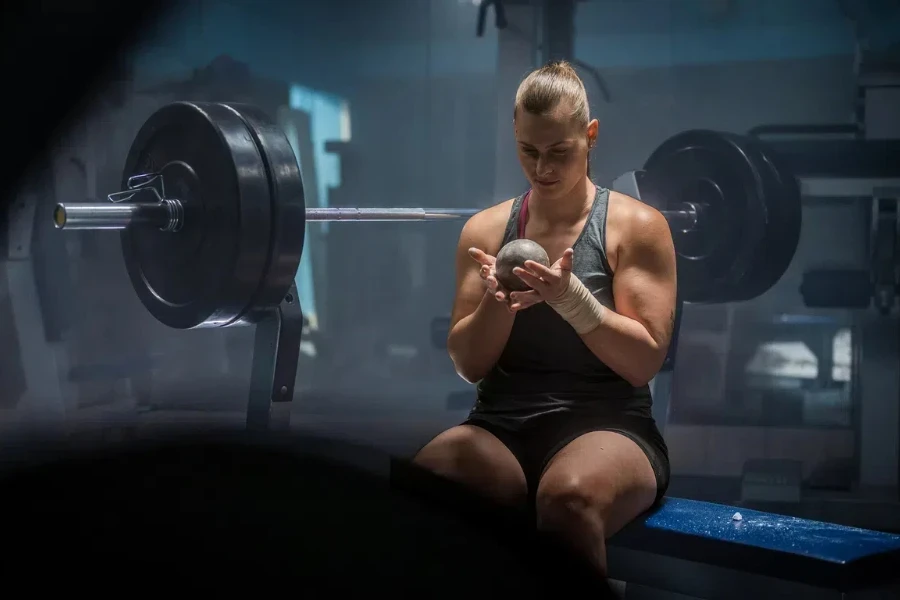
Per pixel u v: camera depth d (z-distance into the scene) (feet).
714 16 19.49
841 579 5.27
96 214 8.03
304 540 3.08
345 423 15.65
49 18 15.24
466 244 6.98
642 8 19.66
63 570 3.15
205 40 20.39
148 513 3.28
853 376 12.57
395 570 2.97
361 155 25.12
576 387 6.50
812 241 16.33
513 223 6.83
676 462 12.78
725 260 11.01
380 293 23.72
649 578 6.05
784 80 19.31
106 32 16.11
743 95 19.60
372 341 23.56
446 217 9.77
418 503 3.29
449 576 3.01
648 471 6.15
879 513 10.93
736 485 11.89
